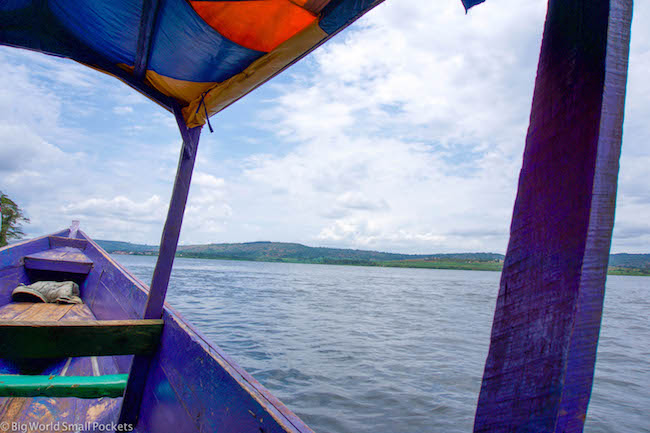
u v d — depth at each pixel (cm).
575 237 69
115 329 263
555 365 68
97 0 242
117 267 518
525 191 83
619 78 69
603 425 561
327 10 212
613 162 68
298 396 609
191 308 1540
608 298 4075
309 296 2467
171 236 311
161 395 254
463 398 626
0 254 529
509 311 80
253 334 1070
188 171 325
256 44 255
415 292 3481
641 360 989
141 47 275
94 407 300
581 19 75
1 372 345
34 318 452
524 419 72
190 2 225
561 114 76
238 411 170
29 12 268
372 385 677
